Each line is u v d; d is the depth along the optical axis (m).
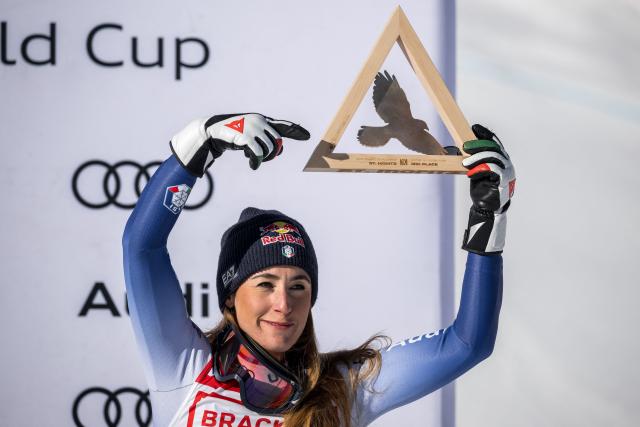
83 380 10.84
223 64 11.14
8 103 10.81
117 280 10.92
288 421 6.35
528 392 11.26
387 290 11.24
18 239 10.77
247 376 6.43
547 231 11.41
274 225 6.55
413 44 6.94
